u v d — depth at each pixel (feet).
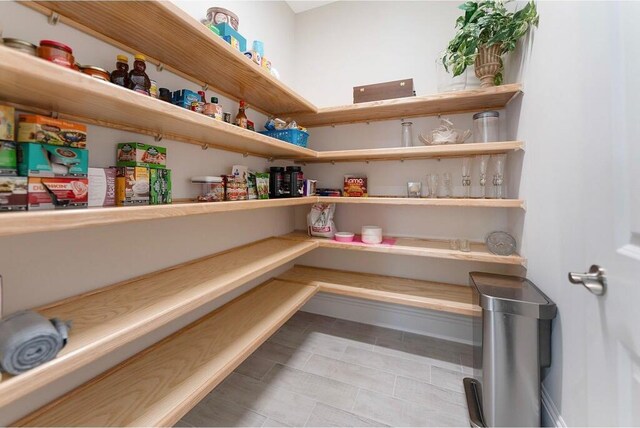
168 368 3.22
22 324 1.85
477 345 4.58
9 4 2.33
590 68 2.66
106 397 2.77
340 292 5.81
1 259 2.33
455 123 5.87
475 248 5.33
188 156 4.09
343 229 6.96
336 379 4.73
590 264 2.65
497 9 4.58
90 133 2.85
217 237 4.77
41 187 2.08
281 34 6.66
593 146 2.61
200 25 2.85
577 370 2.92
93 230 2.98
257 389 4.47
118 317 2.45
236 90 4.69
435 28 5.99
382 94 5.61
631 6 2.07
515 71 4.83
